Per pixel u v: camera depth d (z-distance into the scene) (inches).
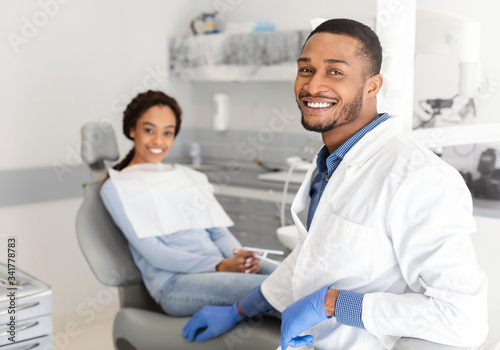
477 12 91.6
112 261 72.0
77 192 112.9
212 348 57.4
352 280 40.8
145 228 70.7
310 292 42.9
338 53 40.2
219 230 79.4
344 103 40.6
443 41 66.6
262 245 80.8
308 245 42.8
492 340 46.7
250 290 64.4
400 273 39.9
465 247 36.4
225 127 136.5
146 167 79.1
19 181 105.7
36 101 111.1
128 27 125.6
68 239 110.5
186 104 141.9
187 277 68.9
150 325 63.6
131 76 127.2
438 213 36.5
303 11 119.4
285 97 126.0
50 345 58.6
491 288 47.7
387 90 61.6
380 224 38.8
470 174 87.7
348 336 42.3
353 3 110.7
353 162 40.6
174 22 134.9
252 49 116.5
